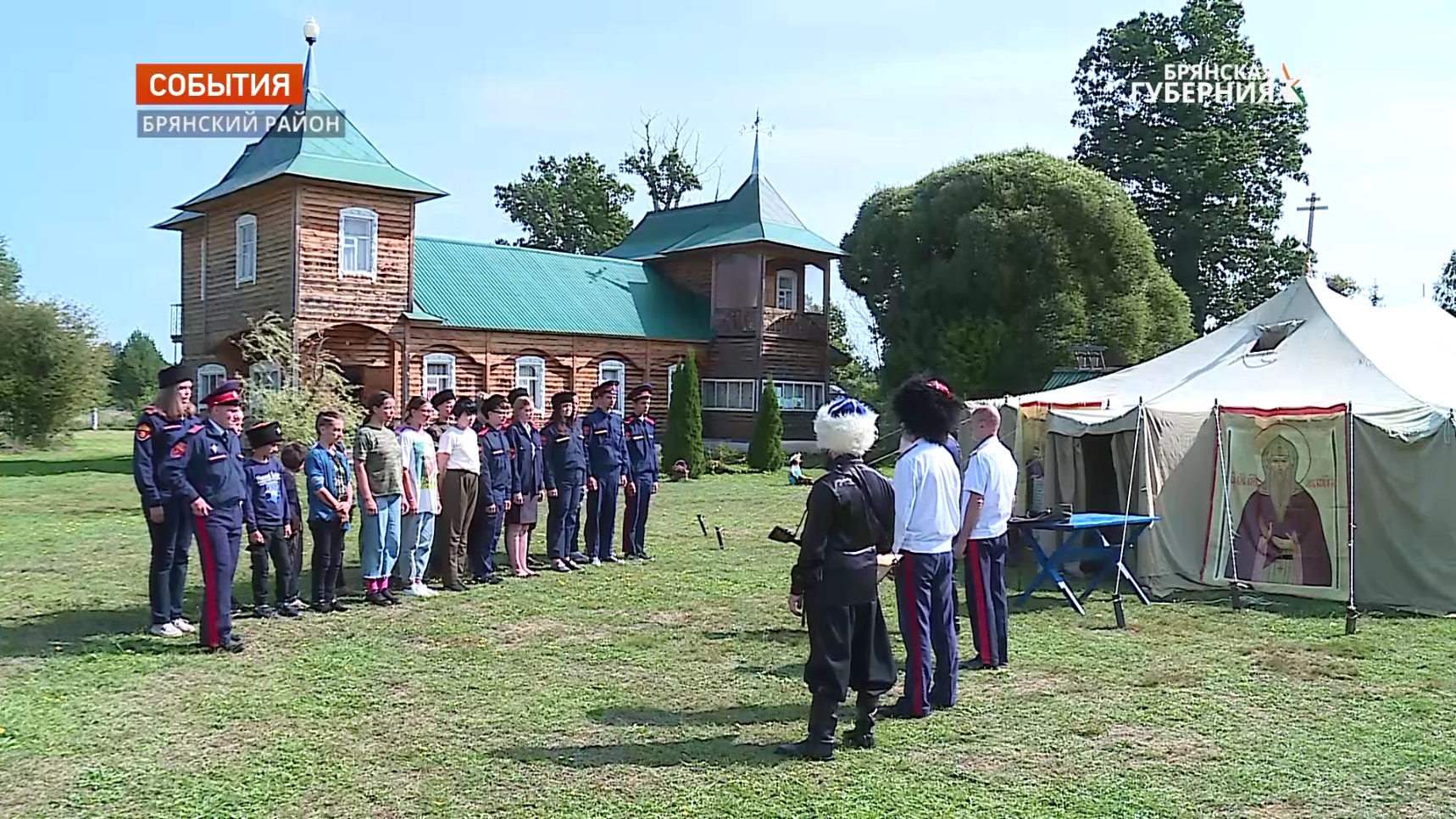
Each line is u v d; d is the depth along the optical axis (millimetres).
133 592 10359
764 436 30141
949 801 5164
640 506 12930
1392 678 7539
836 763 5684
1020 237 31938
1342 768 5691
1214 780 5500
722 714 6586
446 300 29141
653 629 8984
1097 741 6109
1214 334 14047
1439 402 11000
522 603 10055
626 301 33719
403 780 5422
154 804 5078
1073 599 9867
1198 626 9312
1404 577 10398
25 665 7547
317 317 25281
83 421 54375
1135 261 32906
